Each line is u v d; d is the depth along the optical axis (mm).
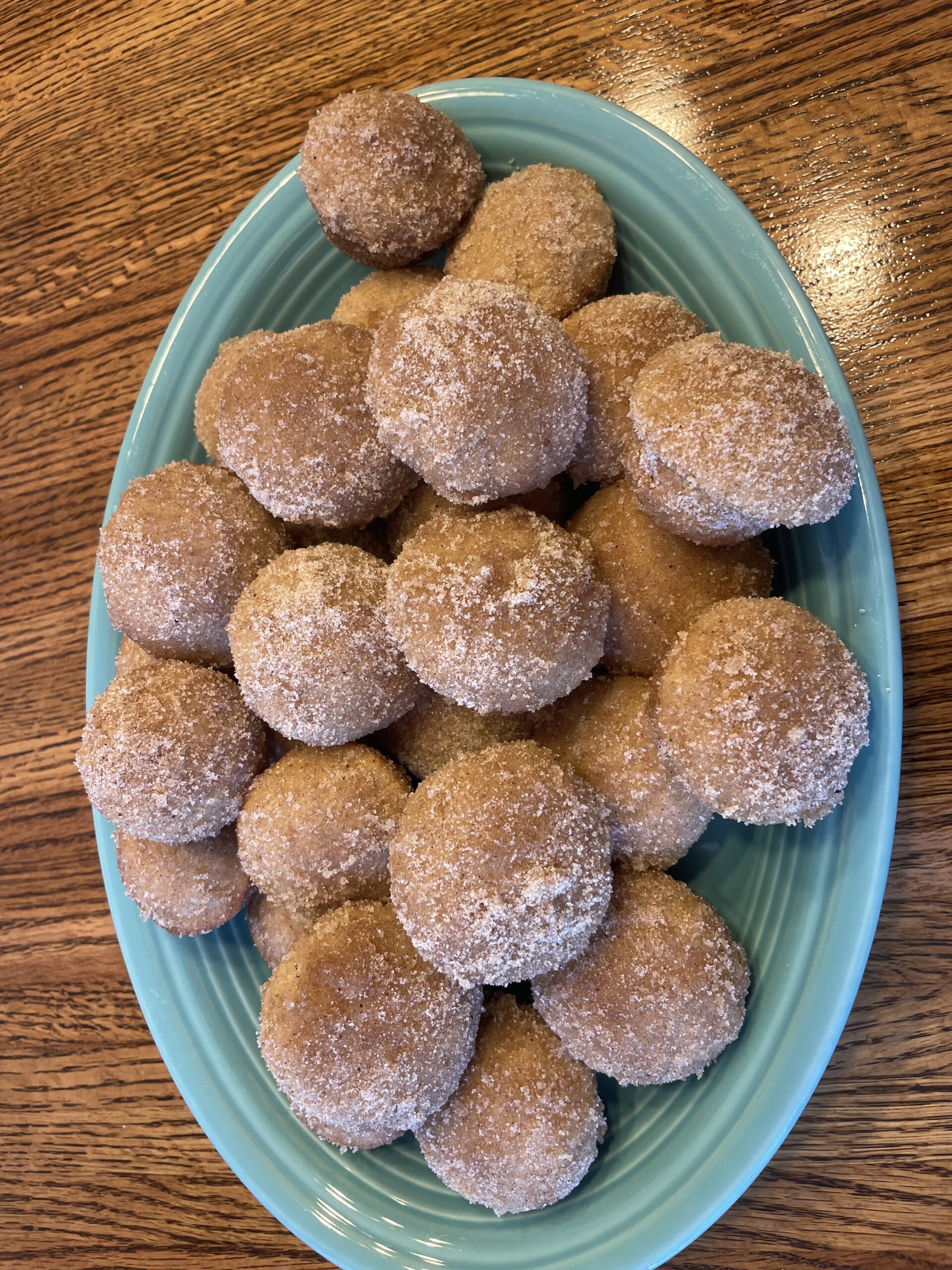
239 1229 305
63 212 326
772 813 210
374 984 223
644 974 225
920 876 251
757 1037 232
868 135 256
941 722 247
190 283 312
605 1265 237
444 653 212
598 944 229
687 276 245
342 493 233
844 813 224
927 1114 253
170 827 234
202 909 251
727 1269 269
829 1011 223
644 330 229
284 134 302
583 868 211
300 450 229
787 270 229
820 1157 262
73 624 324
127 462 280
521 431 212
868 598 221
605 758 232
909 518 249
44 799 327
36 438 328
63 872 325
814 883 228
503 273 241
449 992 229
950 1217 252
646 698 233
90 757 232
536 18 280
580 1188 249
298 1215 261
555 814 212
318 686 223
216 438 265
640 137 243
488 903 205
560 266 240
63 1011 324
